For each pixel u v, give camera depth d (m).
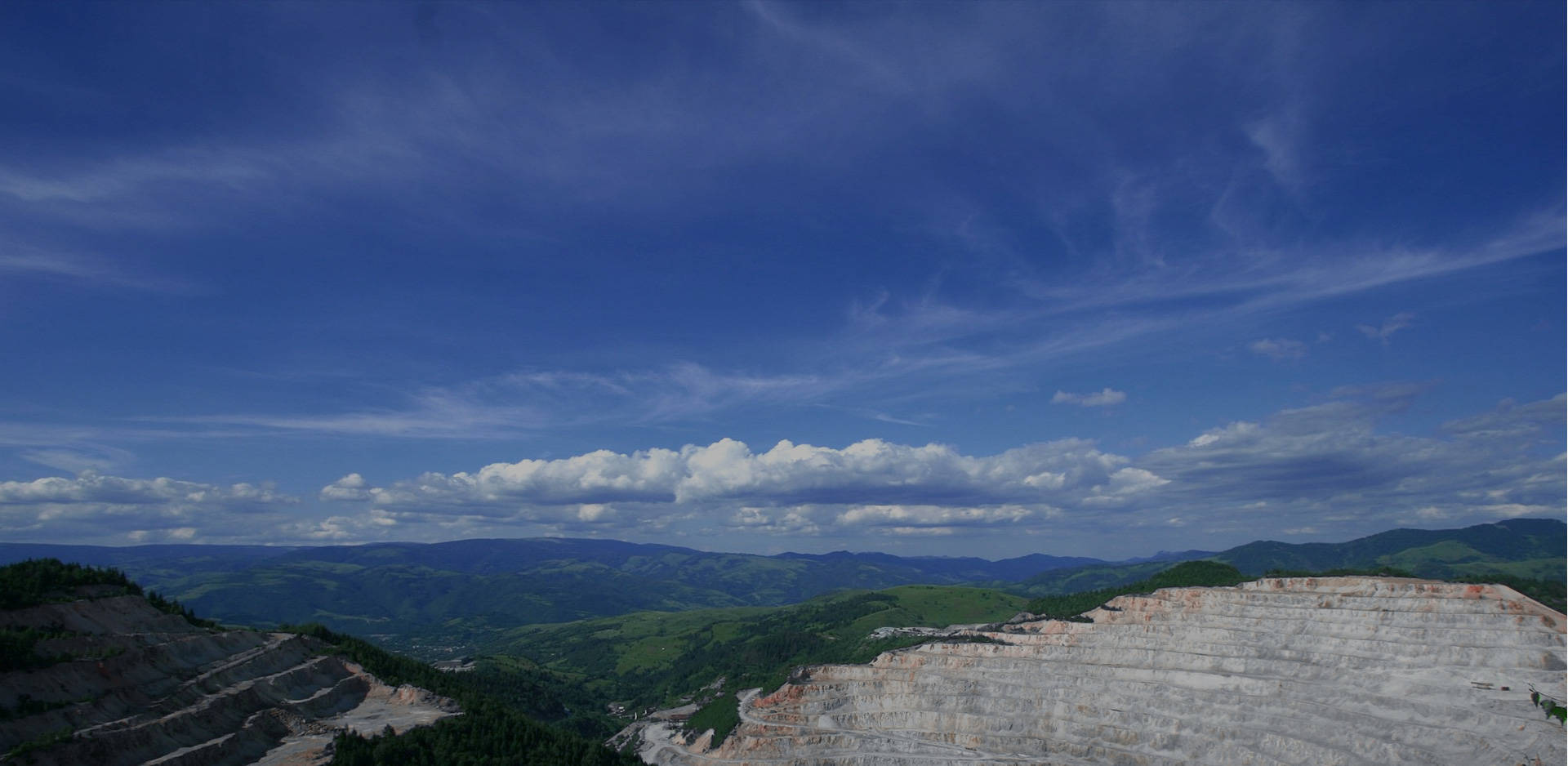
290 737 152.88
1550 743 153.75
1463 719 169.88
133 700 139.75
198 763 131.38
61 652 139.12
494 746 153.38
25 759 112.12
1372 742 174.00
